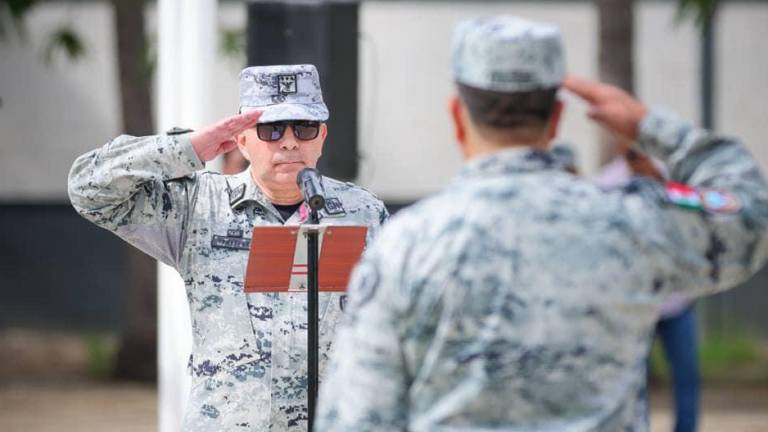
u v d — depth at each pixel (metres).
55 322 36.94
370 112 35.44
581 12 37.84
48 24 36.84
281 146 9.88
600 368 6.27
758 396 27.02
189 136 9.40
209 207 9.91
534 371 6.20
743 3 37.56
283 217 10.05
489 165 6.43
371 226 10.16
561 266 6.25
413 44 37.41
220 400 9.65
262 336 9.70
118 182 9.44
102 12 37.09
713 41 36.78
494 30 6.42
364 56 35.66
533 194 6.34
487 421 6.21
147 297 28.64
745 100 37.69
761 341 34.28
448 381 6.23
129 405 25.25
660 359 27.28
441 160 37.62
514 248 6.25
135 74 28.42
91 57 36.06
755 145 37.81
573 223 6.30
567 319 6.23
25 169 37.22
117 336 34.62
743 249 6.41
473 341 6.21
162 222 9.80
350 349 6.30
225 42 27.45
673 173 6.60
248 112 9.44
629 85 26.70
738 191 6.44
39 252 37.19
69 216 37.19
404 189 37.62
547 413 6.22
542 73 6.38
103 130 37.47
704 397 26.97
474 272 6.22
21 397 26.16
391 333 6.25
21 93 37.16
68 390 27.19
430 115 37.53
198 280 9.80
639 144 6.54
